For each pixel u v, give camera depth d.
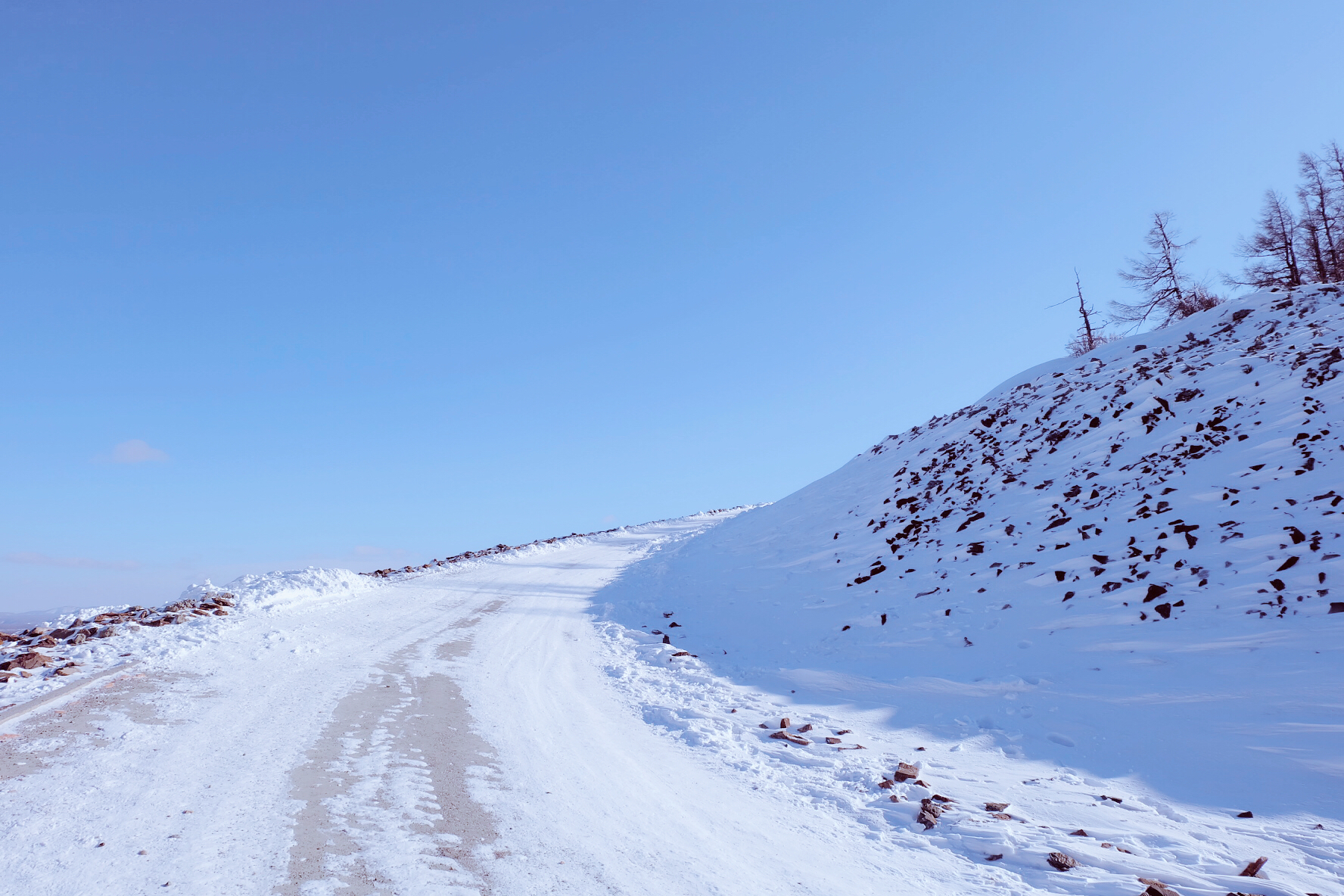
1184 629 9.84
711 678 12.34
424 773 6.80
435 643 13.50
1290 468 12.23
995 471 19.02
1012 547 14.73
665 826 6.11
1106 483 15.33
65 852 4.80
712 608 18.42
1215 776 6.89
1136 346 22.94
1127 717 8.39
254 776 6.39
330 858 4.91
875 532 19.48
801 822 6.48
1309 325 17.94
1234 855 5.49
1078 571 12.62
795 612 16.06
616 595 21.34
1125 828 6.08
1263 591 9.83
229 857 4.84
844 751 8.45
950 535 16.80
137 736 7.25
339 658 11.62
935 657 11.75
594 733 8.91
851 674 11.84
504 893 4.62
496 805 6.18
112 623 12.66
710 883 5.05
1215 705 8.09
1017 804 6.71
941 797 6.82
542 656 13.33
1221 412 15.50
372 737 7.76
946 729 9.16
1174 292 34.75
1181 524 12.32
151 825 5.28
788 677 12.27
